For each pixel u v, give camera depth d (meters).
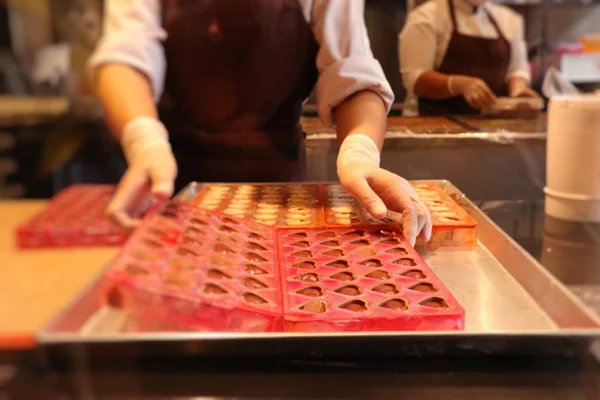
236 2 0.87
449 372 0.54
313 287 0.71
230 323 0.61
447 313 0.63
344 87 0.94
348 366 0.55
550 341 0.56
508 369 0.55
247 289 0.67
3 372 0.48
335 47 0.94
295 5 0.91
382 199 0.89
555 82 0.95
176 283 0.62
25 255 0.56
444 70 0.96
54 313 0.50
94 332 0.53
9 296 0.51
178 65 0.86
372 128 0.93
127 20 0.75
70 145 0.63
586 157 0.90
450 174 1.00
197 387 0.51
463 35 0.94
